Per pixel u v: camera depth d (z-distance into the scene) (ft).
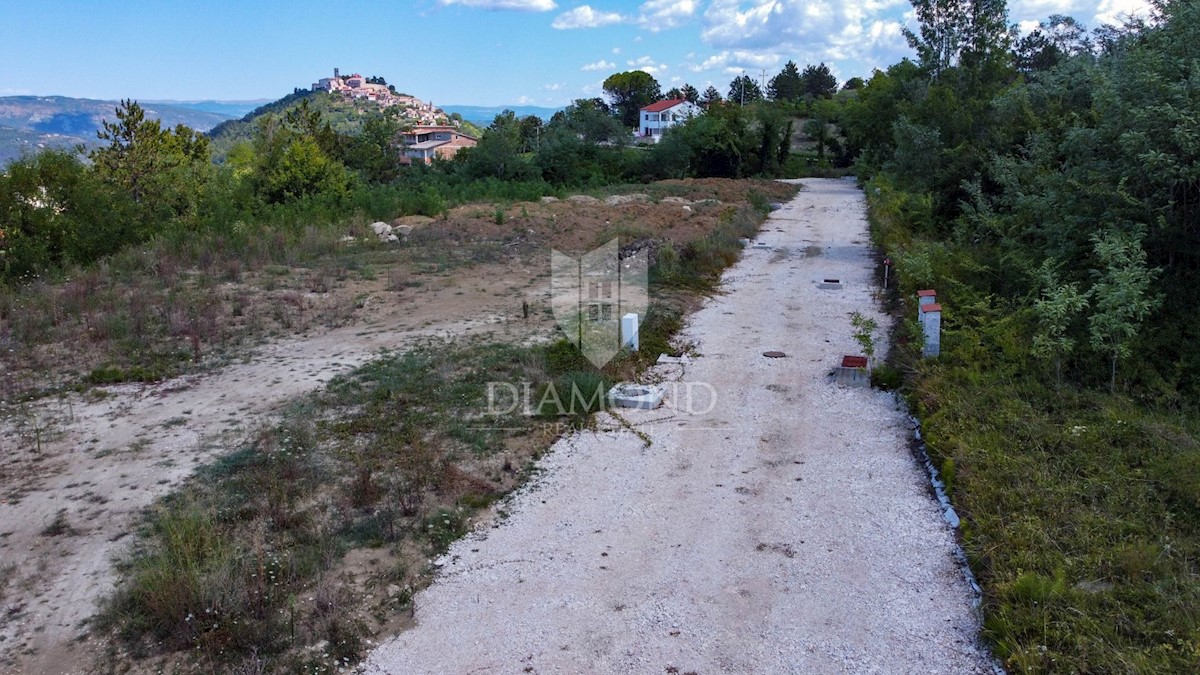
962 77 66.59
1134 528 18.85
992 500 20.47
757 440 26.25
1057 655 14.65
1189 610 15.69
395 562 19.07
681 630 16.55
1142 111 32.04
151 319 40.57
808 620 16.79
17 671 15.29
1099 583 16.94
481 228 70.59
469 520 21.18
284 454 24.43
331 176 84.94
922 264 42.70
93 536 20.10
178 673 15.26
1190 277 33.40
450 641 16.28
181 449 25.23
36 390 30.96
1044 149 47.88
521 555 19.47
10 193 55.11
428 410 28.19
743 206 87.76
